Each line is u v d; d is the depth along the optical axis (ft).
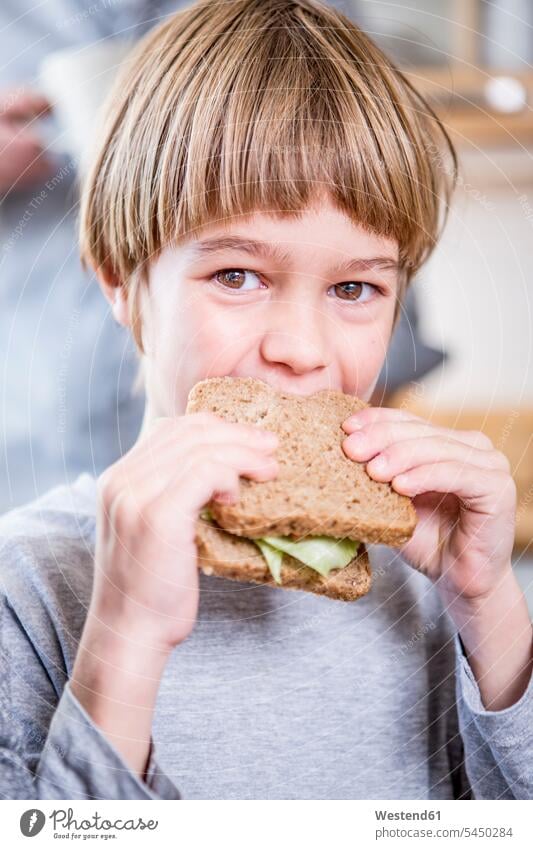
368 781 2.64
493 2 3.87
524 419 4.11
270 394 2.34
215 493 2.01
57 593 2.58
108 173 2.75
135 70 2.78
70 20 3.73
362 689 2.75
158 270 2.50
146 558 1.96
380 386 3.96
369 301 2.57
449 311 4.25
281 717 2.67
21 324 3.90
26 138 3.80
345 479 2.19
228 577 2.11
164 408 2.60
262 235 2.30
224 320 2.38
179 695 2.64
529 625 2.53
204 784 2.55
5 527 2.80
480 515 2.42
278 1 2.74
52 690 2.45
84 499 2.97
